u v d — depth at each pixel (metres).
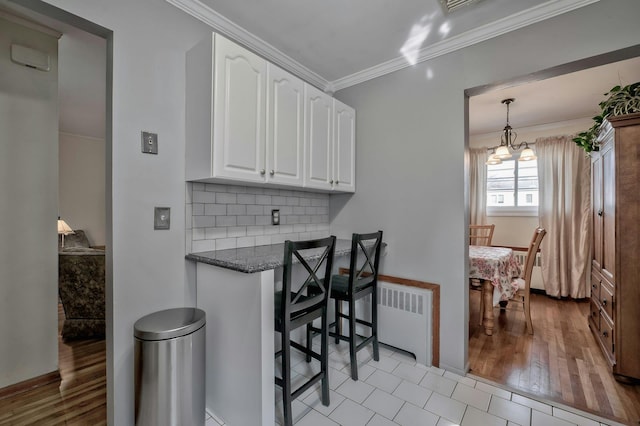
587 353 2.38
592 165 2.72
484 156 4.48
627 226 1.96
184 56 1.73
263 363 1.43
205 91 1.59
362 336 2.53
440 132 2.17
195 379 1.42
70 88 2.90
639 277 1.91
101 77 2.66
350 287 1.95
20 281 1.89
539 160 4.05
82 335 2.62
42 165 1.97
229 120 1.61
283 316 1.49
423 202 2.25
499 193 4.46
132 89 1.52
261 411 1.41
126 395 1.51
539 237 2.69
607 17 1.59
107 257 1.49
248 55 1.72
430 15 1.84
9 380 1.85
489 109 3.49
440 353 2.14
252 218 2.18
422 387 1.90
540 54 1.78
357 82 2.64
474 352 2.40
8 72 1.85
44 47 1.97
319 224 2.77
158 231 1.63
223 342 1.62
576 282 3.80
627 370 1.93
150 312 1.59
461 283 2.07
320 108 2.26
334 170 2.40
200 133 1.62
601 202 2.40
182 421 1.37
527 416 1.63
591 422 1.58
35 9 1.29
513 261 3.03
